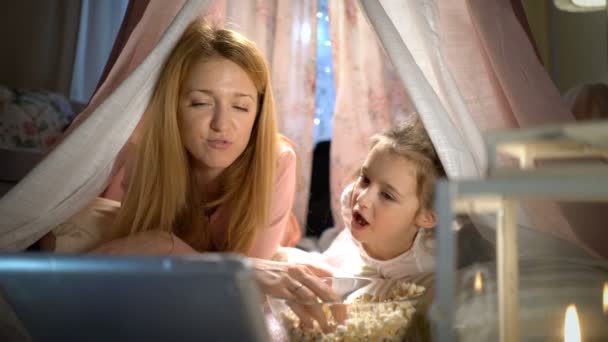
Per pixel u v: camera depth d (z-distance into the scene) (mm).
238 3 1611
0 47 2285
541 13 2109
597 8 1312
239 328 508
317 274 1063
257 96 1215
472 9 1074
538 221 1004
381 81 1707
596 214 987
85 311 536
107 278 488
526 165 539
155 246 1019
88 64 2344
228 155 1161
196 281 469
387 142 1140
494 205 604
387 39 919
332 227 1875
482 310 846
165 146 1142
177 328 526
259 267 958
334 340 746
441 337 495
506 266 614
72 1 2305
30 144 1841
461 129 965
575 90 1398
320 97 2051
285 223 1310
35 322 582
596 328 830
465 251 1022
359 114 1712
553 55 2070
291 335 781
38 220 1034
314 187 1973
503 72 1055
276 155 1271
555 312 836
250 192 1227
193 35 1163
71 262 490
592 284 875
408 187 1101
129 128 1047
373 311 769
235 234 1206
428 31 983
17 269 509
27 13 2316
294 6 1722
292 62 1729
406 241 1149
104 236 1127
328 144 2006
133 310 520
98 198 1231
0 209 986
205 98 1131
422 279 1045
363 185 1163
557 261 933
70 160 998
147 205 1138
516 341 606
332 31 1726
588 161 692
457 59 1084
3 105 1815
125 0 2375
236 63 1155
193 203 1216
